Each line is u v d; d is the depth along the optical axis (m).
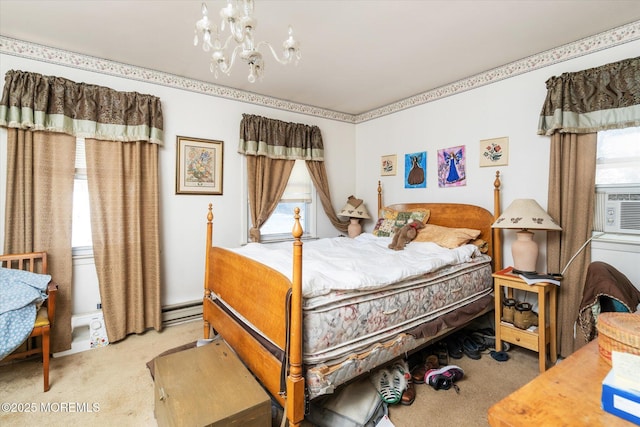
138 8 2.06
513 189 2.90
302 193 4.09
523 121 2.82
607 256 2.35
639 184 2.23
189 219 3.24
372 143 4.35
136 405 1.89
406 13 2.11
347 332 1.67
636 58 2.18
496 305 2.58
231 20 1.38
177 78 3.15
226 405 1.32
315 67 2.96
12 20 2.19
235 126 3.52
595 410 0.79
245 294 1.91
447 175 3.43
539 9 2.08
